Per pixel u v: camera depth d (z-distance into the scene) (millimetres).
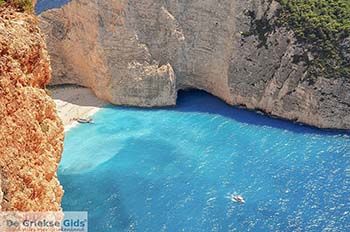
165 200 72062
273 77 97812
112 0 100562
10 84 25188
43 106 28578
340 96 92250
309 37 96938
